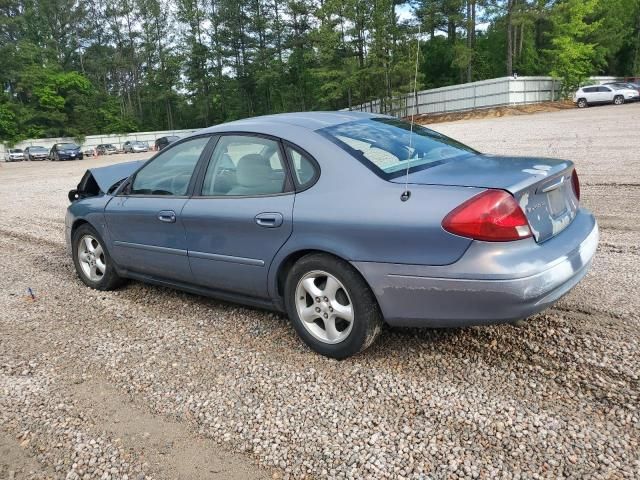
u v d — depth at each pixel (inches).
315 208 126.2
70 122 2888.8
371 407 111.1
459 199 109.1
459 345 133.3
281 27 2524.6
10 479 97.3
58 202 470.3
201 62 2947.8
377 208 117.2
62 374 134.7
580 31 1695.4
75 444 106.2
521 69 2080.5
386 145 135.5
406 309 117.3
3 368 139.6
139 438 106.9
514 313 107.7
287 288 135.8
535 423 101.4
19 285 213.0
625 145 491.5
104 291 197.3
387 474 91.6
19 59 2923.2
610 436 96.4
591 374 115.6
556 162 128.5
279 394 118.9
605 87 1395.2
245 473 95.0
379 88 1903.3
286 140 137.7
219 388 123.2
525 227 109.2
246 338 148.2
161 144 2095.2
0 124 2554.1
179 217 156.0
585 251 122.3
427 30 1894.7
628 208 263.9
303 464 96.0
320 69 2025.1
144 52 3161.9
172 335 153.6
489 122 1201.4
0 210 444.5
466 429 101.5
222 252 147.4
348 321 126.6
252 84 2819.9
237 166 147.1
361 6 1889.8
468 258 106.9
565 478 87.5
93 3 3324.3
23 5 3307.1
